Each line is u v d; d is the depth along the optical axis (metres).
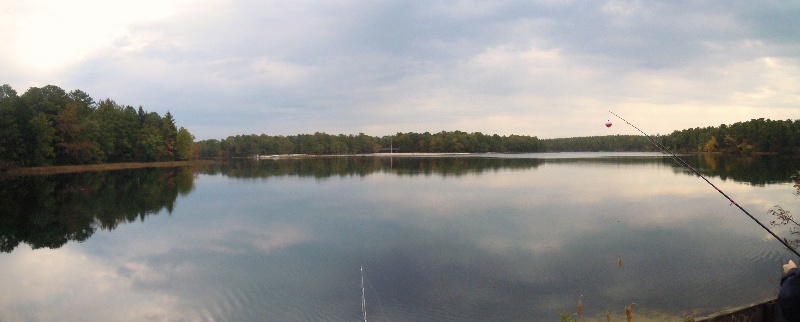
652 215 21.42
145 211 25.95
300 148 165.62
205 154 142.75
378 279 12.54
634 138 182.62
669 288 11.35
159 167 79.25
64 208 27.66
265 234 18.75
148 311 10.64
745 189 30.89
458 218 21.58
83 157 68.88
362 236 17.92
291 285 12.18
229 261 14.62
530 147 192.88
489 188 35.12
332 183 42.19
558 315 9.98
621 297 10.87
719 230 17.72
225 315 10.32
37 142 59.28
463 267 13.46
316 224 20.77
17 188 39.84
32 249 16.94
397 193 32.62
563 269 13.05
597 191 31.59
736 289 11.18
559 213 22.52
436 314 10.14
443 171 58.19
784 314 3.89
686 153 108.31
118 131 81.06
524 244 16.03
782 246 14.80
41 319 10.29
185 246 16.88
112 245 17.31
